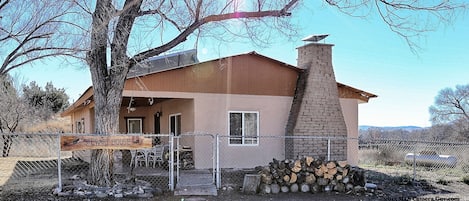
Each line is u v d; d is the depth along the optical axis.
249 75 12.05
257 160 11.97
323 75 12.48
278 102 12.40
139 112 17.89
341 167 8.44
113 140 7.64
